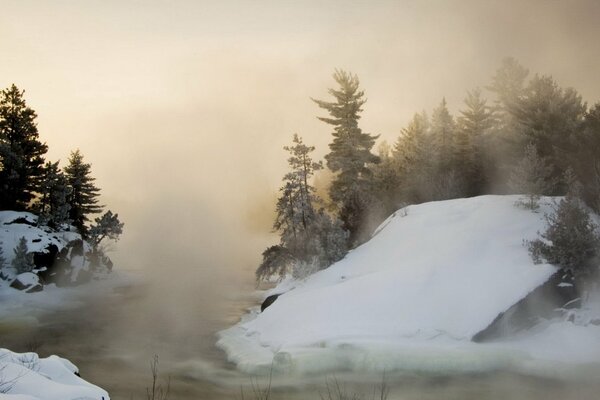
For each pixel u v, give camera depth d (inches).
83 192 2041.1
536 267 631.8
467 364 502.9
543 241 708.0
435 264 703.1
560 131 1109.1
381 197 1412.4
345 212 1219.2
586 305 608.1
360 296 675.4
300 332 622.5
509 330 573.3
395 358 515.2
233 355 605.0
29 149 1736.0
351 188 1333.7
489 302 593.3
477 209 892.6
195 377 531.2
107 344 714.2
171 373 549.6
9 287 1213.7
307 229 1023.0
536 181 880.9
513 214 823.1
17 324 873.5
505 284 616.4
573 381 463.5
